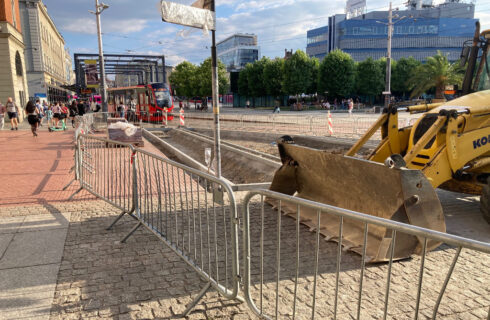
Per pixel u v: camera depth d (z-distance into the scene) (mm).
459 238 1716
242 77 59188
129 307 3287
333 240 4703
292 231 5148
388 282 2086
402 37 105125
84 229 5188
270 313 3158
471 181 5227
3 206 6262
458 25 104375
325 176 5230
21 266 4062
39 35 46438
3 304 3311
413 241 4246
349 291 3551
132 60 64125
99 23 23797
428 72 43094
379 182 4258
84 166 7281
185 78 64750
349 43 107188
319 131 20062
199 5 6785
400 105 5945
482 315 3135
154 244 4684
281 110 51969
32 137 17203
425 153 5184
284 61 52562
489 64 6277
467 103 5355
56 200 6637
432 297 3428
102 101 24609
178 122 29922
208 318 3121
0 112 21500
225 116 34062
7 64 26734
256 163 10523
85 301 3381
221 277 3811
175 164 3863
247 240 2986
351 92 56531
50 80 53406
